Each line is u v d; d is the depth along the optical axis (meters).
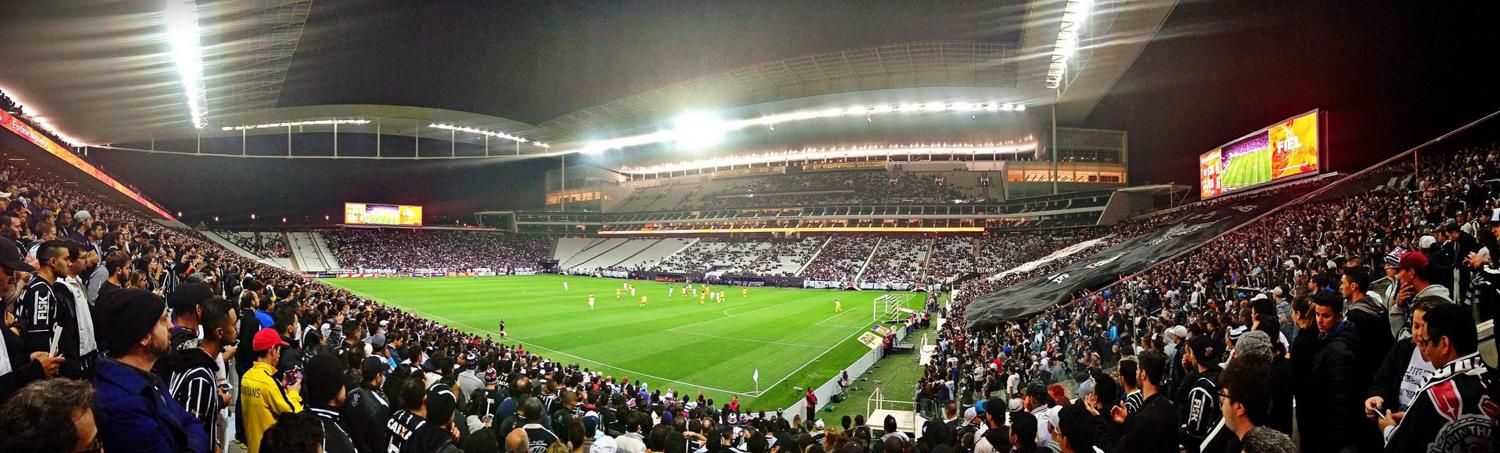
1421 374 3.86
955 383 19.34
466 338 25.02
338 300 21.55
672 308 44.50
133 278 7.59
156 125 55.19
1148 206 60.94
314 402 4.52
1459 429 2.96
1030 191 72.25
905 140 85.19
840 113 72.94
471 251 91.44
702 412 15.30
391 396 6.33
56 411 2.29
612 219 96.88
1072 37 44.75
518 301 48.44
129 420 2.92
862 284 61.62
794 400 20.78
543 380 15.14
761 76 68.81
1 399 3.19
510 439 5.00
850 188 83.75
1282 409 4.46
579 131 85.38
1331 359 4.22
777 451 8.56
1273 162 37.31
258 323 6.62
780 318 39.38
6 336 3.97
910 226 74.81
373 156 84.12
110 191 53.12
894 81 66.19
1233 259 21.22
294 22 38.03
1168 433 4.17
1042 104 65.00
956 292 45.94
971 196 76.62
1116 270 28.34
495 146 91.12
